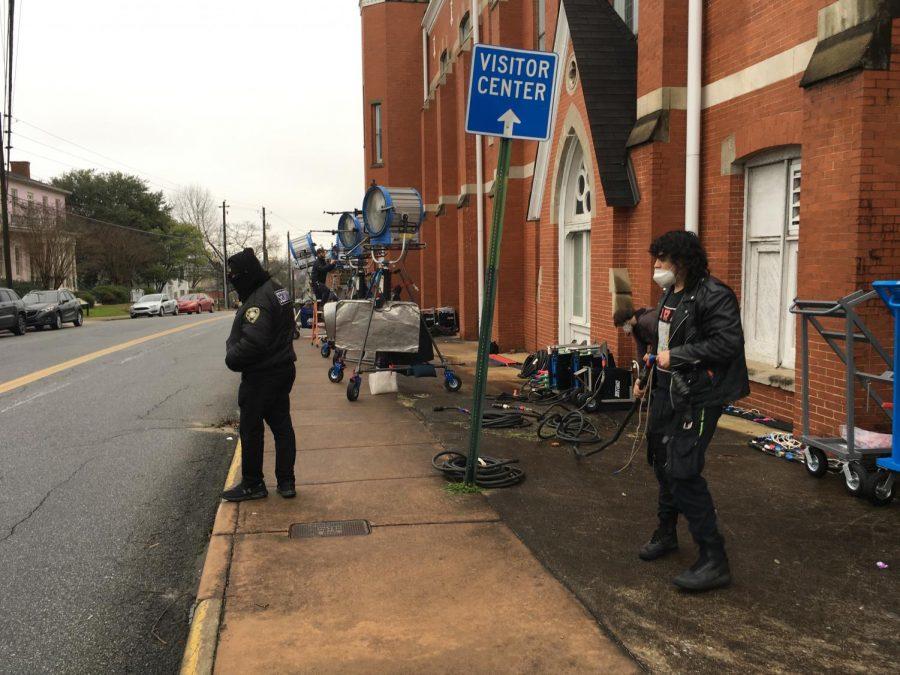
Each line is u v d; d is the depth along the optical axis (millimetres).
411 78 26156
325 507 5012
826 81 5840
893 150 5535
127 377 12156
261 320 4965
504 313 15211
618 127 9477
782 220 7375
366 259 13664
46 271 40719
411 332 9234
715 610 3463
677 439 3592
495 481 5426
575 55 10008
